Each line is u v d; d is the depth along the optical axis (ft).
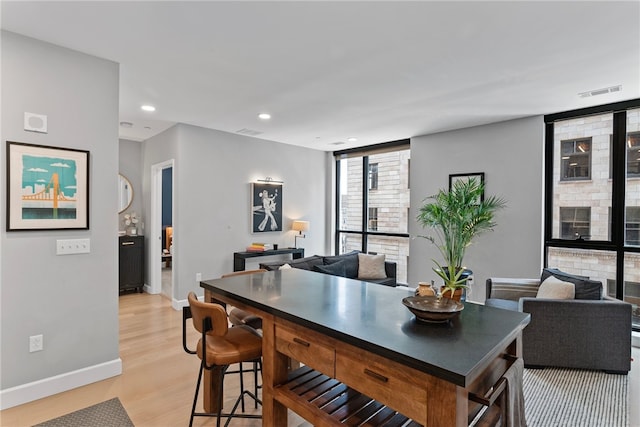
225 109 12.87
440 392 3.79
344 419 4.96
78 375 8.36
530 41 7.60
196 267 15.64
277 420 5.92
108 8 6.45
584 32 7.18
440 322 5.06
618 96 11.16
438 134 16.34
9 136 7.37
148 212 18.19
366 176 20.58
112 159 8.84
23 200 7.55
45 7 6.40
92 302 8.58
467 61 8.65
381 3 6.23
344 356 4.81
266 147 18.51
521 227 13.79
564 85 10.23
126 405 7.69
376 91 10.84
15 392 7.50
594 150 12.57
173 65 8.96
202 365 6.16
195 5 6.33
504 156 14.25
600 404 7.93
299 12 6.54
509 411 4.20
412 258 17.22
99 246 8.68
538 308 9.64
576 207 12.96
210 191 16.11
